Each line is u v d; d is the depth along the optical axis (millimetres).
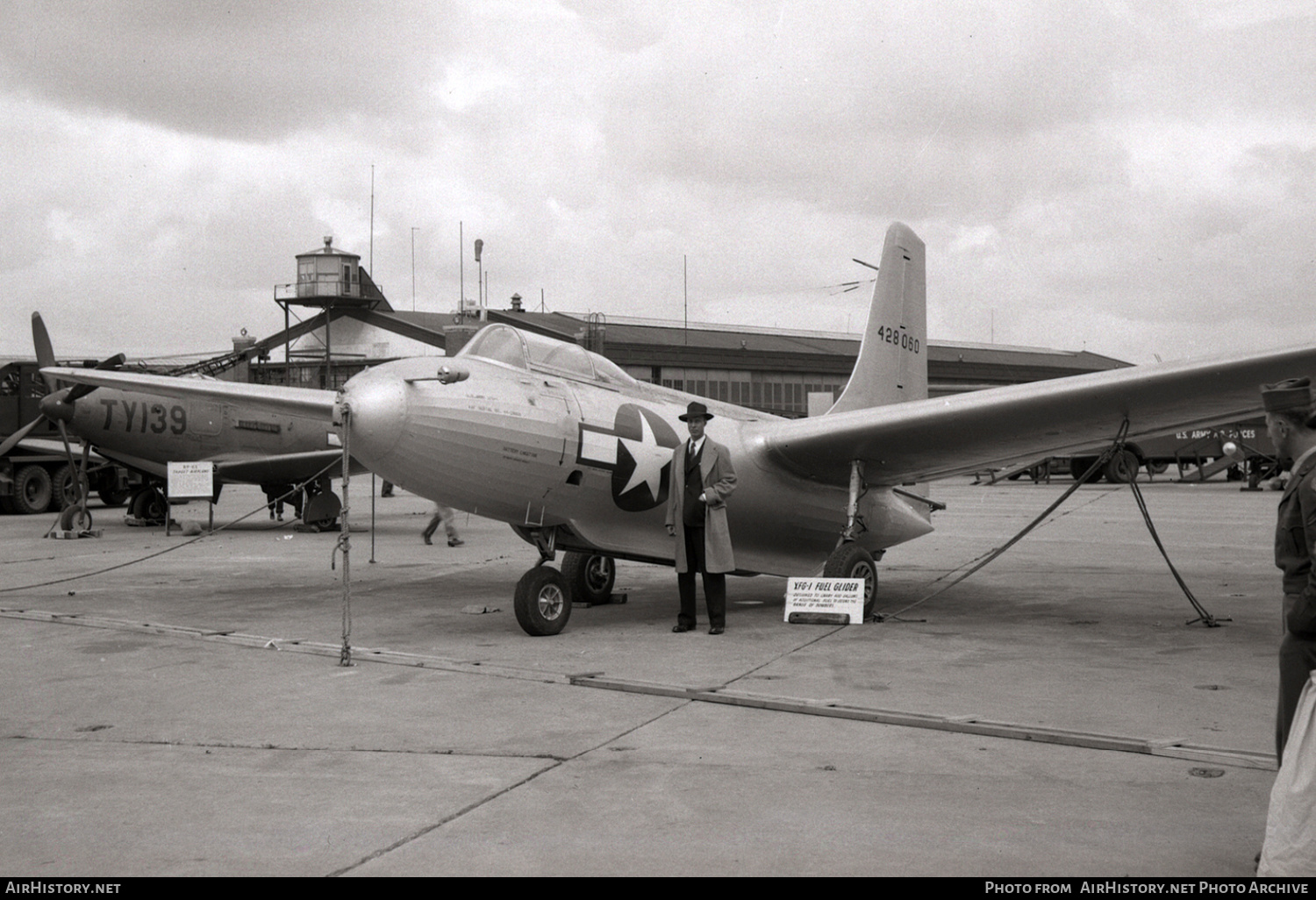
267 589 12125
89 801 4590
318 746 5453
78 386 19125
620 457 9352
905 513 12305
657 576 13469
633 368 46188
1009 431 9422
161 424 20453
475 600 11148
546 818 4305
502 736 5621
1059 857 3824
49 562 15070
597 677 7000
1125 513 24391
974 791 4605
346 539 7797
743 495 10305
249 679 7188
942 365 57469
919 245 13273
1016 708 6137
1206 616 9375
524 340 9523
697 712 6141
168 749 5441
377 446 8086
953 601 11008
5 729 5891
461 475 8508
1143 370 8086
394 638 8820
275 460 20062
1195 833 4059
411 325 44094
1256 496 31281
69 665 7738
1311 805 3285
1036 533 19484
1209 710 6082
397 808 4449
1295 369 7715
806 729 5738
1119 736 5453
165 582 12711
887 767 4996
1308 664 3756
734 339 53375
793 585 9750
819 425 9875
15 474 25156
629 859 3844
